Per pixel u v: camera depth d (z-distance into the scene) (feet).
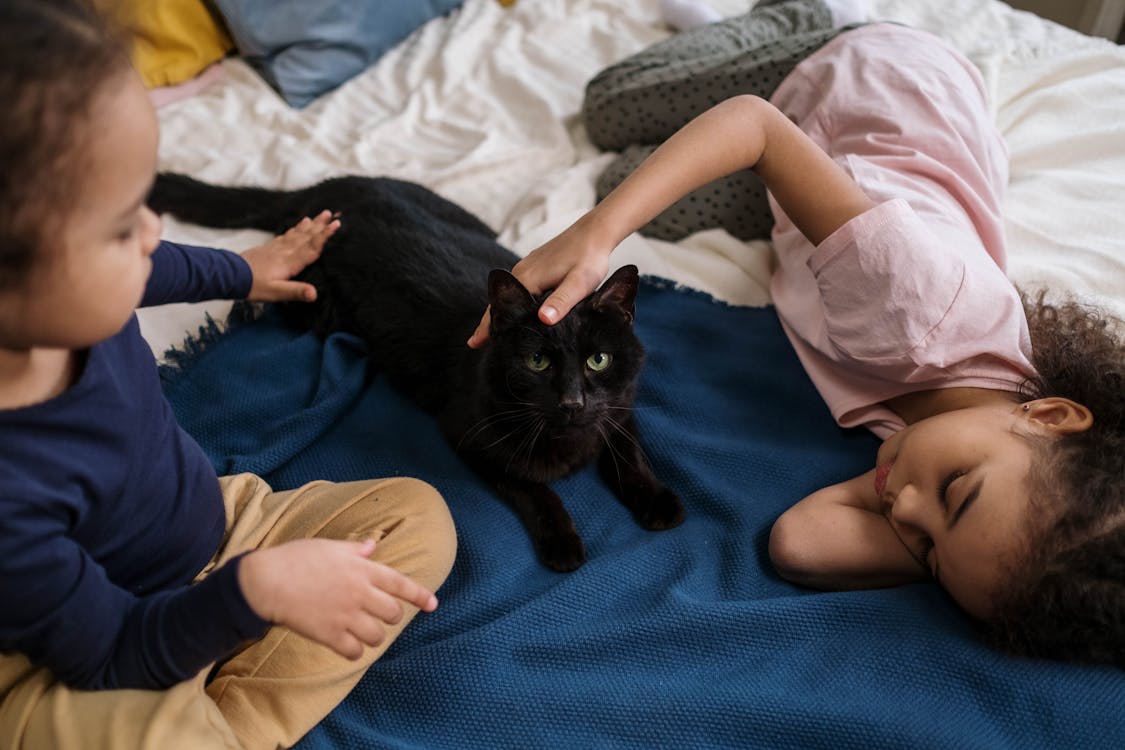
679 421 5.16
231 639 2.78
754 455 4.83
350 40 7.70
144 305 4.16
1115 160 6.39
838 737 3.45
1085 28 10.20
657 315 5.79
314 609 2.78
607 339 4.50
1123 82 6.95
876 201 5.10
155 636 2.81
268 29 7.39
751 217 6.38
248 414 4.97
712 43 6.95
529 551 4.38
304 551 2.83
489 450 4.64
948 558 3.70
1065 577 3.36
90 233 2.35
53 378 2.87
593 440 4.73
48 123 2.17
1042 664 3.60
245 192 6.18
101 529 3.10
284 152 6.85
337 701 3.53
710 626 3.89
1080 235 5.85
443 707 3.57
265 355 5.29
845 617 3.92
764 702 3.55
